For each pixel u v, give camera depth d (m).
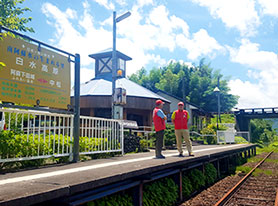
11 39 5.04
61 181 3.48
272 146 41.22
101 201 4.19
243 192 7.59
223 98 58.81
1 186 3.23
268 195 7.16
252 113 43.75
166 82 60.75
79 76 6.69
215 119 49.12
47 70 5.79
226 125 31.91
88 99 19.53
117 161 6.36
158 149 7.20
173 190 6.21
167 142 15.34
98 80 22.98
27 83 5.29
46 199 2.83
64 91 6.21
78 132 6.51
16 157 5.10
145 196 5.27
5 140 4.88
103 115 20.27
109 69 24.22
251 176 10.48
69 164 5.86
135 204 4.89
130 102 20.16
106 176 3.83
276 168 13.17
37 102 5.49
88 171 4.52
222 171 11.47
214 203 6.25
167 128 15.91
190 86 60.88
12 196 2.59
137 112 21.64
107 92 20.25
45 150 5.74
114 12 12.02
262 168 13.17
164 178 6.41
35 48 5.54
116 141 8.55
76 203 3.40
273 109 42.06
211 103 58.09
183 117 7.82
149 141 14.51
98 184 3.63
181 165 6.64
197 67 70.81
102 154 7.86
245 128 45.88
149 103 21.12
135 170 4.47
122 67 24.78
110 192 4.09
